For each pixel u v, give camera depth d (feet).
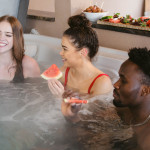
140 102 3.53
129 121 3.95
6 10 10.06
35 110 5.10
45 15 10.15
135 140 3.60
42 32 10.58
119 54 7.40
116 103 3.82
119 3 11.00
